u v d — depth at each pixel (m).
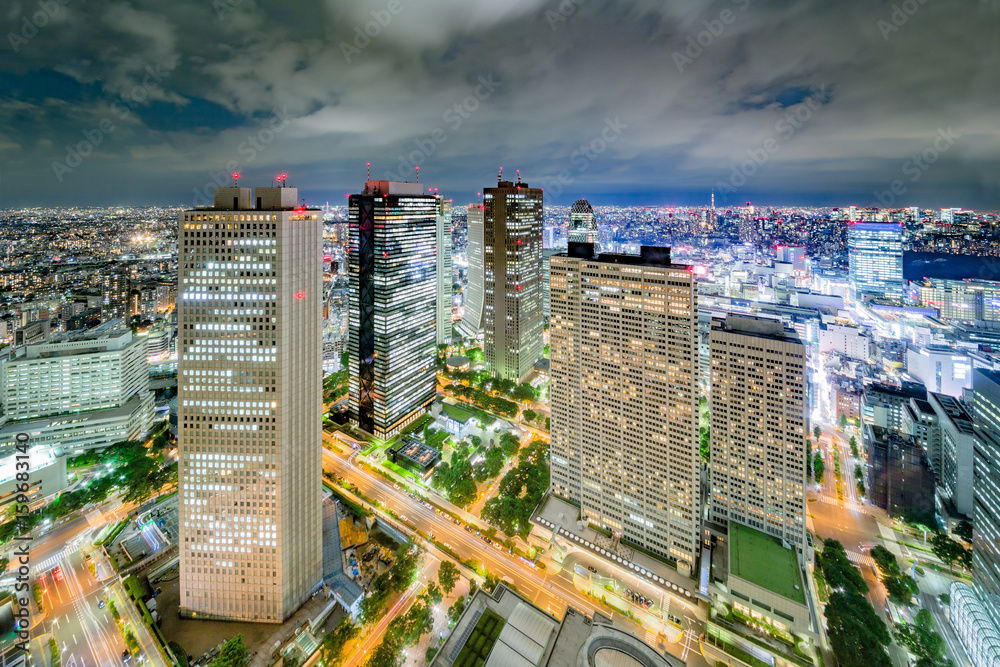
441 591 174.38
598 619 132.00
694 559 178.62
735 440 193.12
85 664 144.50
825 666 149.50
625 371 189.88
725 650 152.88
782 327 190.25
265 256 145.75
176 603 163.88
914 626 154.75
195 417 150.38
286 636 151.38
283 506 152.38
